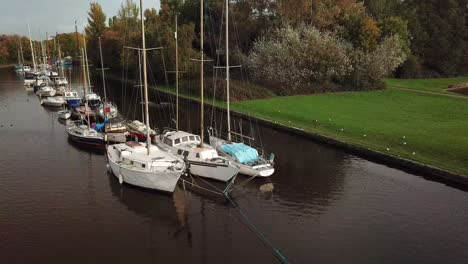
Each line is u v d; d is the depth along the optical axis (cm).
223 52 8481
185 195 2862
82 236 2269
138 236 2280
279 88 7138
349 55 7544
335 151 3959
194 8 9925
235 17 8706
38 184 3072
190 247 2158
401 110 5641
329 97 6825
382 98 6731
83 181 3141
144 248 2147
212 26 8231
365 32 7956
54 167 3491
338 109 5744
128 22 10931
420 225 2384
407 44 9238
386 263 2002
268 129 5000
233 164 3069
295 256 2059
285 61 7225
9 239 2222
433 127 4494
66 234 2289
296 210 2614
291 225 2408
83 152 3978
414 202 2703
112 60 11325
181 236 2281
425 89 7869
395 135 4128
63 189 2970
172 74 8538
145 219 2495
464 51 10694
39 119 5662
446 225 2381
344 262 2006
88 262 2005
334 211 2589
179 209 2641
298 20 8150
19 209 2616
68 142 4366
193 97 7275
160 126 5316
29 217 2503
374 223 2417
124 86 9794
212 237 2270
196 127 5269
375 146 3791
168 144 3494
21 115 5962
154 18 10425
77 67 15225
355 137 4156
